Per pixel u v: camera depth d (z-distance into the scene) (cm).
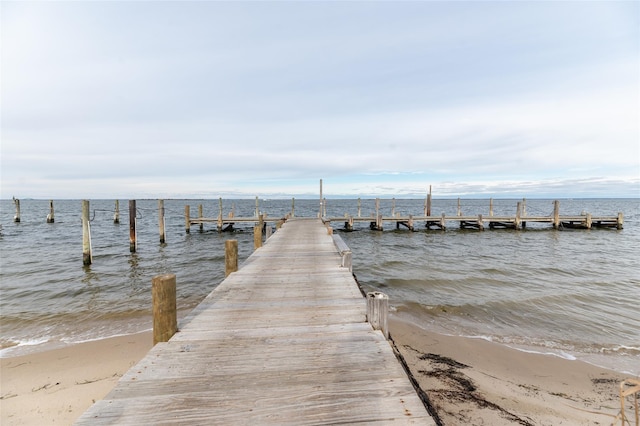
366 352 296
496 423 381
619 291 962
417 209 6550
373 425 197
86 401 436
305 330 349
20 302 867
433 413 222
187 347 307
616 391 470
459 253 1633
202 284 1039
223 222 2562
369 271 1213
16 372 510
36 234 2423
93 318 751
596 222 2825
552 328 699
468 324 718
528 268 1273
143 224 3269
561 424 387
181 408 215
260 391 234
